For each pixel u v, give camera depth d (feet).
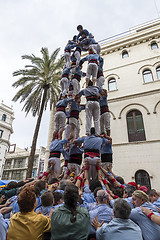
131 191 11.38
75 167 18.62
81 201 9.75
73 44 26.61
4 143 111.86
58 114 20.75
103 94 20.89
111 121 46.21
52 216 7.04
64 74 24.59
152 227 7.47
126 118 45.29
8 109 122.62
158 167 36.58
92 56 20.93
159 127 40.24
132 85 48.65
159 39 51.72
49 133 57.00
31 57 51.49
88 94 18.76
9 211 10.18
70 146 20.81
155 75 47.16
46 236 7.39
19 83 51.06
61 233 6.44
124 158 40.52
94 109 18.47
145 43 53.57
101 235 7.16
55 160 18.57
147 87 46.34
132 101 45.91
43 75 53.57
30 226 6.94
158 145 38.34
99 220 8.36
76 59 26.76
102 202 9.13
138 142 40.34
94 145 16.03
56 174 18.38
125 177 38.75
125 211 7.16
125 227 6.88
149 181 36.78
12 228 6.96
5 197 13.58
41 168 118.32
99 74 23.76
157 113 41.83
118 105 47.21
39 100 54.19
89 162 15.20
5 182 24.22
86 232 6.71
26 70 51.44
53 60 55.52
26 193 7.54
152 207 8.50
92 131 17.21
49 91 55.83
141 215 7.88
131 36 56.39
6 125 116.57
